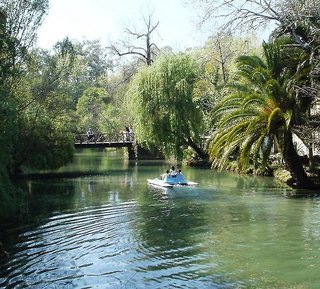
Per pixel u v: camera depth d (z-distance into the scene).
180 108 42.19
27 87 31.81
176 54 44.59
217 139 27.02
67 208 20.91
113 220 18.03
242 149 26.11
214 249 13.52
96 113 72.12
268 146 26.09
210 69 45.84
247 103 25.33
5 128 20.89
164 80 42.53
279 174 30.84
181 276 11.23
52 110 35.16
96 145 49.81
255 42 38.56
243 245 13.90
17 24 27.27
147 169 40.75
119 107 72.31
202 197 23.55
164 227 16.58
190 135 43.12
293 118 25.70
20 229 16.83
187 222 17.36
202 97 42.28
